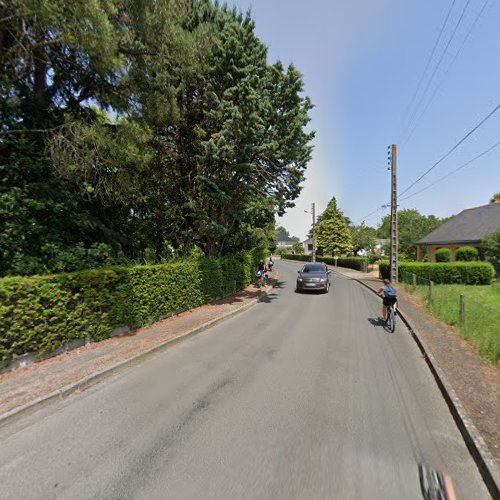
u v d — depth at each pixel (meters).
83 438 3.39
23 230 7.21
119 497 2.55
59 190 8.48
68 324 6.09
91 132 7.48
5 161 7.96
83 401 4.27
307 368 5.48
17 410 3.81
